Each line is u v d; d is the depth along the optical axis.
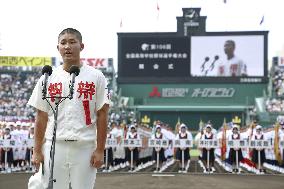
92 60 50.69
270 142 20.97
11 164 21.09
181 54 44.12
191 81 44.03
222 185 14.83
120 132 21.91
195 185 14.74
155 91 48.12
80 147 4.54
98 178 16.81
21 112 46.16
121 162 22.88
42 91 4.52
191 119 48.81
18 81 52.78
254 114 45.31
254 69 43.81
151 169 22.73
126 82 44.31
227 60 43.88
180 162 23.02
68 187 4.52
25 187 13.88
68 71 4.58
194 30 44.03
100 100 4.61
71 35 4.57
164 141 21.62
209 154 21.72
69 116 4.49
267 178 17.56
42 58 49.00
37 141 4.65
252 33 43.72
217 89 47.41
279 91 48.81
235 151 21.39
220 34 44.00
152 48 44.19
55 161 4.51
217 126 48.34
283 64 49.94
